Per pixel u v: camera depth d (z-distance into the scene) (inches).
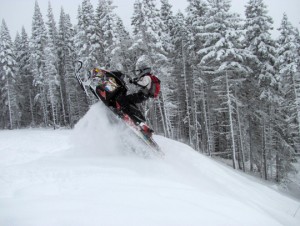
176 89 1327.5
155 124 1098.7
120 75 241.8
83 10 1222.9
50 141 298.2
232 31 837.2
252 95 1007.0
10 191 138.7
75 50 1544.0
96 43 1211.2
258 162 1087.6
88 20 1212.5
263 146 979.9
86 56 1235.9
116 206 122.9
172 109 1409.9
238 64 848.9
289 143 1102.4
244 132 1053.2
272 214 212.1
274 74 917.8
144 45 1002.1
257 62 897.5
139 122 231.9
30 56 1787.6
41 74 1694.1
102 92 233.0
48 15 1798.7
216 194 172.4
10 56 1675.7
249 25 934.4
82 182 152.0
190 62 1135.6
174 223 116.9
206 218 126.3
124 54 1109.1
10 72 1654.8
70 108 1750.7
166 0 1338.6
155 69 1007.6
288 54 885.2
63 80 1862.7
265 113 960.3
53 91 1689.2
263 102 975.0
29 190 137.8
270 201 247.1
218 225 123.7
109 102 234.4
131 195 137.7
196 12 1088.8
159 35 1068.5
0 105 1919.3
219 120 1269.7
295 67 870.4
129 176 168.6
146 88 230.7
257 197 236.8
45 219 107.3
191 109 1330.0
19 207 116.6
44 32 1727.4
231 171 301.7
